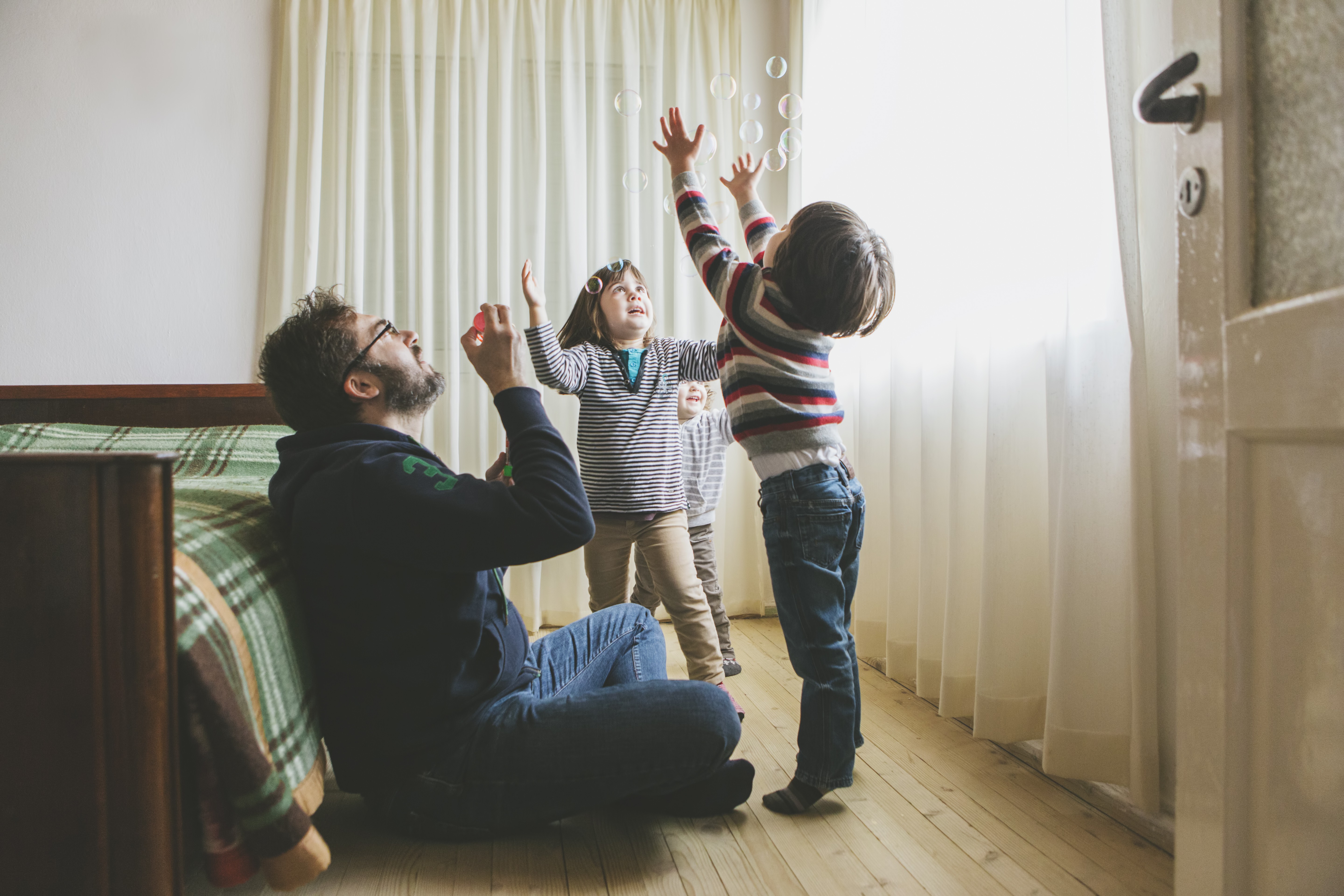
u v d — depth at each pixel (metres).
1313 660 0.68
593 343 1.86
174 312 2.79
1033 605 1.53
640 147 2.88
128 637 0.71
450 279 2.75
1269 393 0.71
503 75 2.80
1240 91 0.76
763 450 1.33
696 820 1.29
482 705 1.16
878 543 2.19
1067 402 1.36
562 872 1.12
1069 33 1.36
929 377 1.82
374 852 1.16
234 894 1.04
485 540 0.99
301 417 1.17
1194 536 0.81
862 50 2.28
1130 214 1.25
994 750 1.60
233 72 2.81
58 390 2.21
